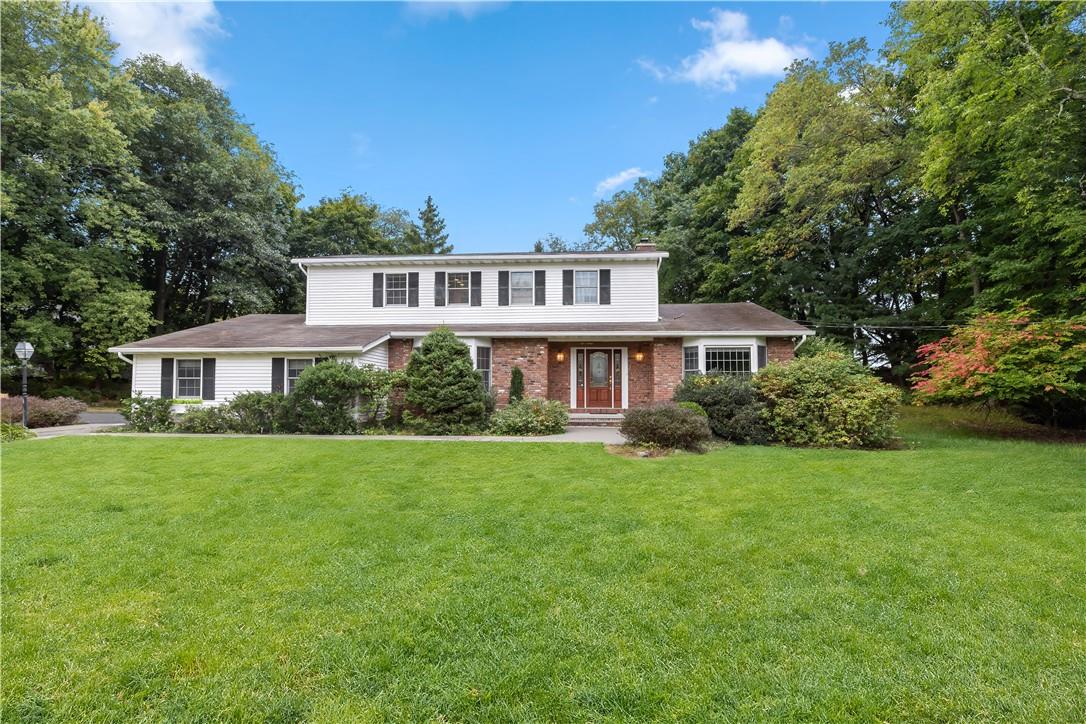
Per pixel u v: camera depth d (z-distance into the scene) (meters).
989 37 10.86
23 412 14.70
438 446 10.10
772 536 4.55
